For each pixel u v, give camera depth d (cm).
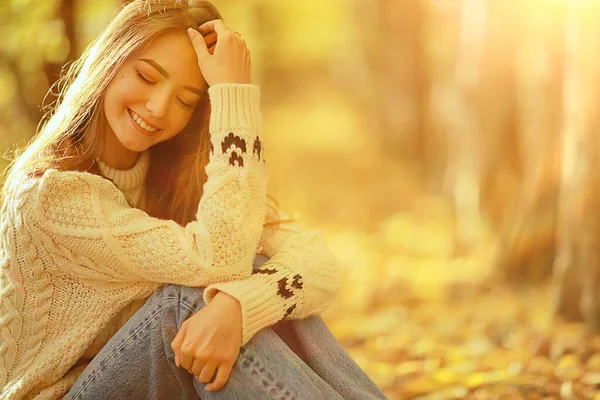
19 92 493
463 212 652
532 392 311
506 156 589
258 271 228
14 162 249
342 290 592
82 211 218
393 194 984
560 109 486
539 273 512
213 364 208
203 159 251
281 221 257
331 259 247
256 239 228
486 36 576
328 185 1080
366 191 1019
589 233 399
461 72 610
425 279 582
